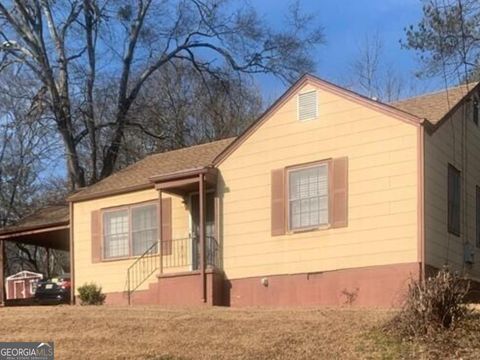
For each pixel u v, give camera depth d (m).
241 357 10.09
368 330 10.70
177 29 35.75
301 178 17.42
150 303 20.05
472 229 18.39
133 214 21.20
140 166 23.44
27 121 33.28
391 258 15.70
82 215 22.39
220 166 18.92
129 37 34.94
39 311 14.55
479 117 19.81
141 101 36.44
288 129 17.83
